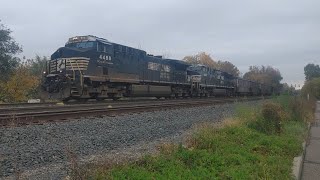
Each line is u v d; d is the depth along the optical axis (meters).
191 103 30.88
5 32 46.28
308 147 14.68
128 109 21.64
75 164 6.79
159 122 18.34
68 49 26.56
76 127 14.37
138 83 33.94
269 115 16.41
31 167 8.64
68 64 26.14
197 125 16.52
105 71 28.39
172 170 7.89
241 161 9.38
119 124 16.28
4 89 45.50
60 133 13.06
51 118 16.25
